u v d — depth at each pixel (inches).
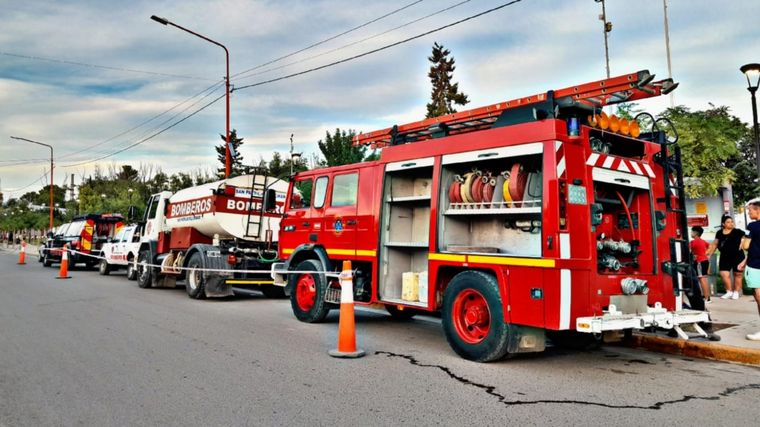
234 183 513.7
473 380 212.2
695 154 602.9
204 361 241.3
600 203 241.4
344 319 255.8
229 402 182.4
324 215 347.6
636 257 249.9
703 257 427.5
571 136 222.5
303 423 162.2
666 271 252.1
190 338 295.4
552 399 187.8
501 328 226.8
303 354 257.4
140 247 631.8
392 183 307.9
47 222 2356.1
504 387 202.4
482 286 235.0
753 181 893.8
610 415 171.0
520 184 234.4
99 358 245.9
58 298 478.9
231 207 509.0
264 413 171.2
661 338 276.4
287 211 388.2
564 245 212.1
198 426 159.8
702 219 481.7
